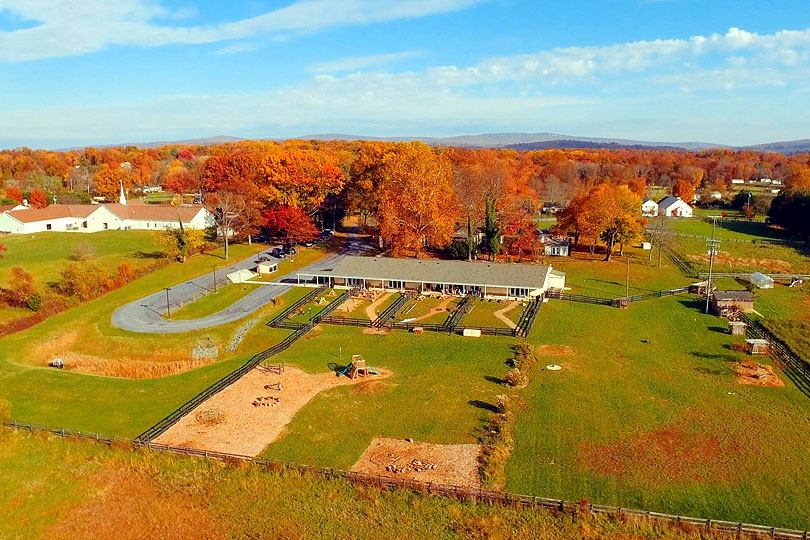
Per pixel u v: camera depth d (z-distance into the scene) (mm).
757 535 31078
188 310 71875
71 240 117188
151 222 129125
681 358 56188
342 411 46688
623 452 39969
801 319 67500
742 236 125938
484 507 34094
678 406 46375
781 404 46438
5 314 70188
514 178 165500
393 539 31656
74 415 46781
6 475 38469
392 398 48750
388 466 38781
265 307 73062
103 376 54688
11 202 152000
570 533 31703
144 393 50781
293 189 112875
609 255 99875
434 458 39750
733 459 38875
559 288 81125
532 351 58219
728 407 46062
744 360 55406
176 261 95500
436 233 94000
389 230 94125
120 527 33531
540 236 111438
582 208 100062
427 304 74375
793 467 37812
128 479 37906
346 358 57562
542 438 41938
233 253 101375
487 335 63094
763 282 81875
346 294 78250
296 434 43250
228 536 32406
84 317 69062
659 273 91562
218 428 44219
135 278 84938
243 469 38250
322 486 36438
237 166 132125
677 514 33469
